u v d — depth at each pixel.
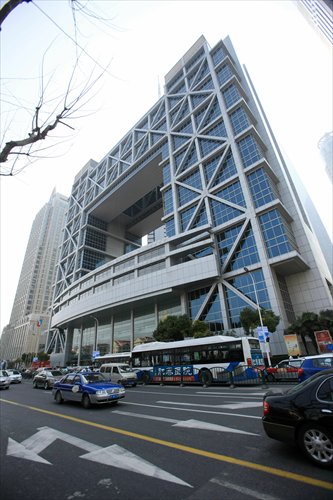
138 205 81.81
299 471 3.96
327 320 27.41
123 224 89.25
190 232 42.94
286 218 38.62
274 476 3.86
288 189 41.03
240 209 38.75
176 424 7.09
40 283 119.69
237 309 34.91
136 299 45.34
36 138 3.80
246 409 8.50
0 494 3.71
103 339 56.88
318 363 11.45
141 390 16.28
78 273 71.25
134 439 5.94
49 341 78.88
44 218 134.62
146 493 3.59
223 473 4.05
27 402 12.55
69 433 6.68
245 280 35.28
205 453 4.90
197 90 56.66
